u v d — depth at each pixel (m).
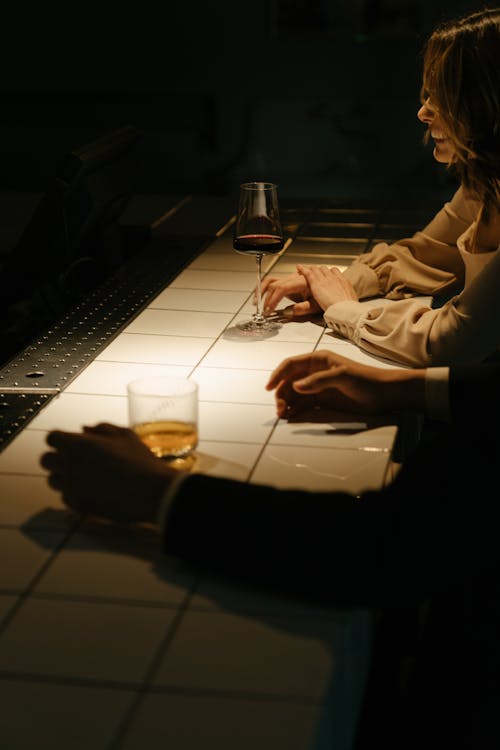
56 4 5.68
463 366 1.96
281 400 1.98
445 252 2.59
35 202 3.57
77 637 1.48
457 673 1.63
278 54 5.61
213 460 1.83
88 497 1.63
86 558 1.62
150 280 2.69
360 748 1.82
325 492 1.56
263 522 1.54
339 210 3.40
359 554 1.50
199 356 2.23
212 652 1.46
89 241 2.89
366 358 2.22
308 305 2.44
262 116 5.74
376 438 1.91
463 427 1.55
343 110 5.63
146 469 1.62
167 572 1.59
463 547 1.50
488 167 2.25
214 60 5.68
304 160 5.77
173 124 5.82
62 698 1.37
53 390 2.08
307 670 1.43
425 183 5.68
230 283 2.67
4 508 1.72
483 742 1.61
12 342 2.75
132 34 5.69
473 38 2.18
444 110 2.23
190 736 1.30
